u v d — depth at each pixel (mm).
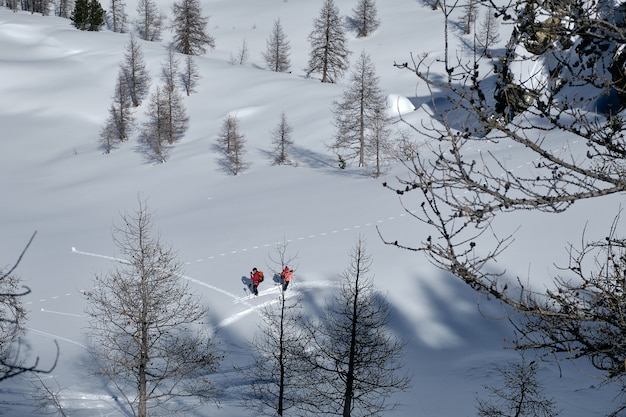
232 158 66188
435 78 85812
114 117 84000
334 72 100312
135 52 98188
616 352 4539
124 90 91125
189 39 113625
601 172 4074
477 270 3900
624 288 4680
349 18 129250
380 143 54750
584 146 39938
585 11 3457
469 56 91812
